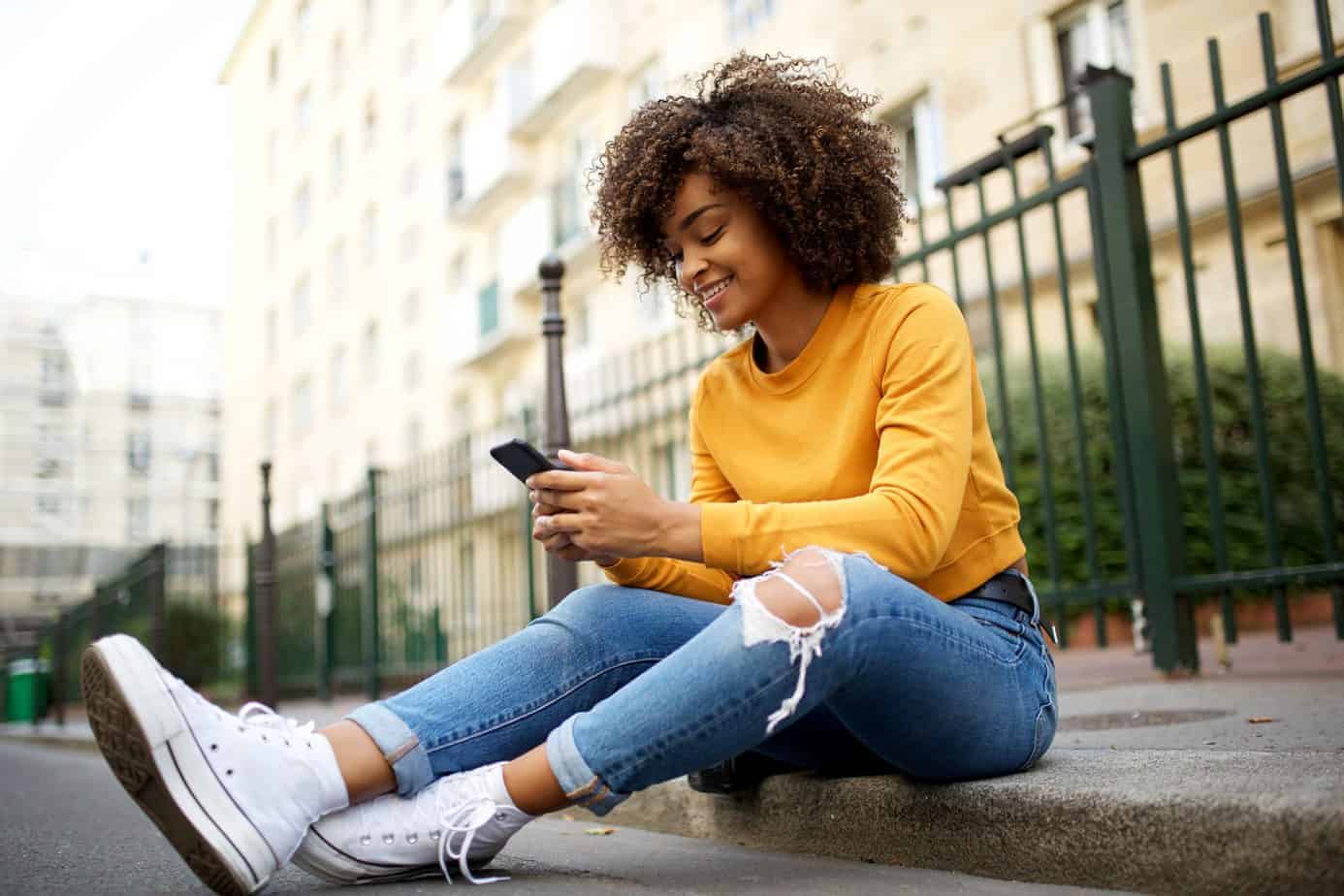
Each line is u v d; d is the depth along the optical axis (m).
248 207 25.08
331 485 20.59
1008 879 1.30
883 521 1.28
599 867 1.53
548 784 1.30
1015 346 7.94
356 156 20.27
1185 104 7.23
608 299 13.21
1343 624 2.68
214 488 39.62
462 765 1.38
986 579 1.42
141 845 2.05
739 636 1.19
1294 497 6.05
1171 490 3.17
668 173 1.51
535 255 14.23
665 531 1.31
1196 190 7.06
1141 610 3.34
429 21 18.11
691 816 1.82
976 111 8.59
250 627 7.72
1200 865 1.12
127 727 1.18
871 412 1.43
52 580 29.48
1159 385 3.18
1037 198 3.33
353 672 7.52
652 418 4.35
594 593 1.51
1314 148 6.48
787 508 1.31
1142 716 2.43
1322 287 6.45
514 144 15.01
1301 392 6.11
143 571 6.86
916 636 1.23
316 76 21.97
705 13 11.66
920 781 1.43
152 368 39.66
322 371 21.17
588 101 13.84
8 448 37.66
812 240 1.47
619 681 1.46
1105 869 1.21
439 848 1.33
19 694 8.20
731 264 1.48
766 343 1.57
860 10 9.66
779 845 1.63
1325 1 2.58
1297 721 2.05
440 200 17.52
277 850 1.25
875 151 1.56
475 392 16.48
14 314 38.75
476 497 6.73
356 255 20.16
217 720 1.24
